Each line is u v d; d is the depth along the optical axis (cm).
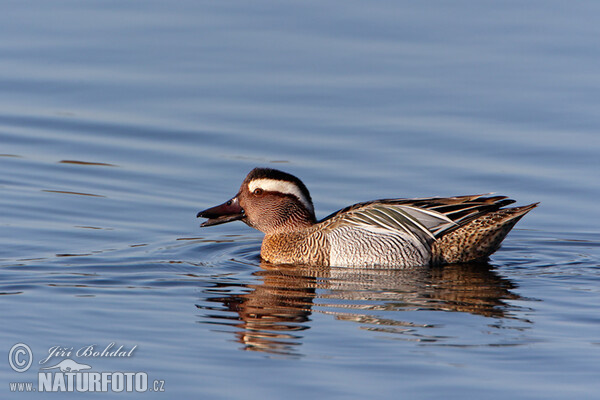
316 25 2528
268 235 1531
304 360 1066
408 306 1250
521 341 1123
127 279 1353
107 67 2281
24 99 2134
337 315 1212
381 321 1188
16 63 2294
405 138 1969
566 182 1783
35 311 1201
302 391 991
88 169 1853
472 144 1938
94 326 1158
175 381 1016
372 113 2077
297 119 2052
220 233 1655
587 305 1255
